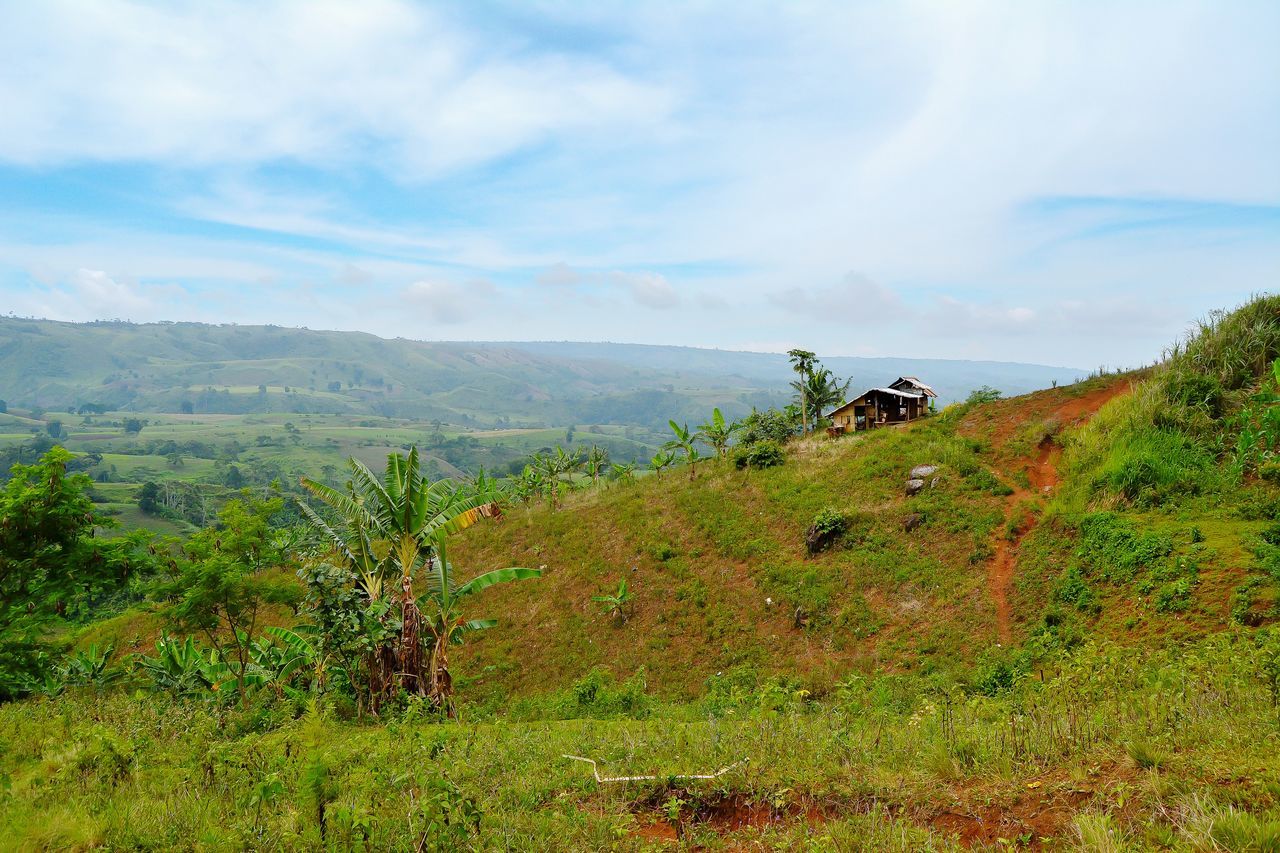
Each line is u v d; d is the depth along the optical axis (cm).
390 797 616
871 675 1847
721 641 2305
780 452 3572
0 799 657
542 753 796
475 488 4206
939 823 503
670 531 3147
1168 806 444
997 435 2961
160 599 1731
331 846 509
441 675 1823
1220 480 1830
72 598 1588
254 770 732
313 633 1756
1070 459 2389
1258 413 1912
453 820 527
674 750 732
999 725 698
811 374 4409
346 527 1795
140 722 1049
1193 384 2194
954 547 2280
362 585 1775
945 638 1891
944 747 628
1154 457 1983
